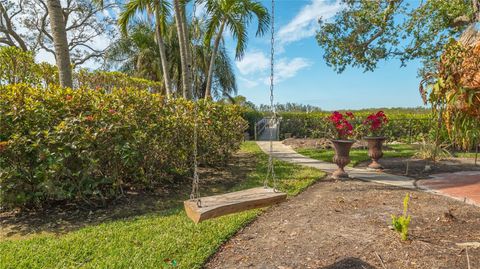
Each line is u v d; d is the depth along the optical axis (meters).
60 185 3.76
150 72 18.42
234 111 8.51
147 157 4.68
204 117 6.41
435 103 3.71
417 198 4.52
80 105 4.13
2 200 3.52
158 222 3.48
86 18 18.88
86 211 3.87
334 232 3.18
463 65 2.93
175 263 2.50
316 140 12.83
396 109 16.48
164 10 9.85
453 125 3.46
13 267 2.46
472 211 3.84
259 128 17.36
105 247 2.81
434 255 2.60
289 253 2.72
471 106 2.98
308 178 5.93
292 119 16.14
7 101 3.65
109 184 4.33
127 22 10.06
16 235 3.17
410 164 7.83
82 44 19.48
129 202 4.26
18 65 7.35
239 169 7.05
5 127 3.59
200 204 2.41
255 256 2.68
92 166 3.83
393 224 3.04
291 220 3.59
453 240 2.91
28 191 3.69
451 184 5.46
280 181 5.63
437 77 3.45
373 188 5.20
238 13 11.09
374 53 9.53
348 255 2.65
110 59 19.95
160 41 9.66
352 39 9.48
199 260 2.57
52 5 4.83
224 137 7.32
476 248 2.71
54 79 8.16
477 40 2.92
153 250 2.75
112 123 4.11
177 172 5.34
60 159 3.56
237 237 3.12
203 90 20.48
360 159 8.46
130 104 4.72
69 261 2.56
